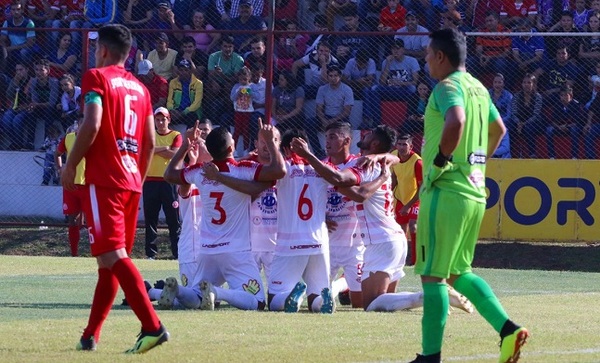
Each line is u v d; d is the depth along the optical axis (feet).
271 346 54.60
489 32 147.54
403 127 146.30
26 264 120.06
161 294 74.74
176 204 133.59
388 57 147.33
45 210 152.56
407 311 76.18
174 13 159.74
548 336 59.88
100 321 52.60
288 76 148.36
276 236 78.89
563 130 142.31
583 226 137.90
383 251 77.66
